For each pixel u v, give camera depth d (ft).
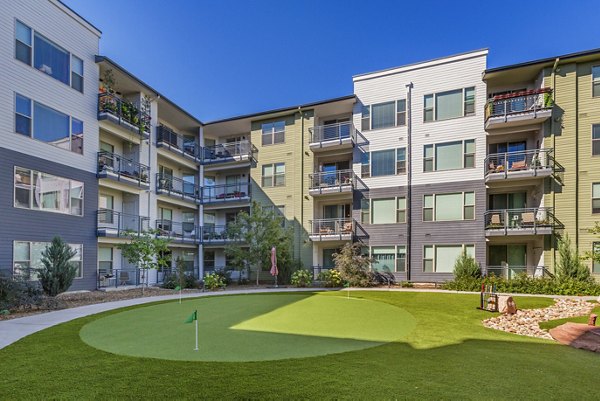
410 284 60.08
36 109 44.98
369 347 19.74
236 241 69.92
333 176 72.02
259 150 78.13
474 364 16.57
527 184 58.13
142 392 13.03
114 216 61.11
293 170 74.38
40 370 15.53
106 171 54.19
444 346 20.30
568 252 50.83
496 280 52.37
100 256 57.26
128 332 23.61
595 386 13.85
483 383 13.99
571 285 47.47
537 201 57.82
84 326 25.72
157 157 70.59
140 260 54.08
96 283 53.06
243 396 12.69
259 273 72.69
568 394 12.96
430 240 62.23
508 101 56.75
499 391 13.16
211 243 77.66
